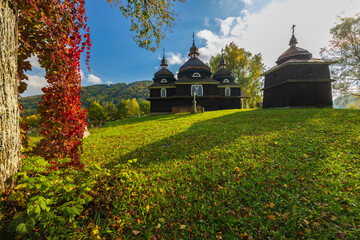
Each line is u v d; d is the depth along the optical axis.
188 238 2.79
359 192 3.65
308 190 3.90
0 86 2.36
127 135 12.53
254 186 4.20
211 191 4.13
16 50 2.68
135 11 6.55
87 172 3.02
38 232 2.18
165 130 12.81
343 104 29.50
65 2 3.71
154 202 3.64
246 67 47.78
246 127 11.12
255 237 2.79
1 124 2.36
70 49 3.96
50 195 2.30
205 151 7.00
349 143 6.37
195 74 35.88
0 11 2.33
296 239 2.70
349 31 23.44
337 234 2.69
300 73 22.66
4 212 2.14
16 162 2.62
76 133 4.09
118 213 3.11
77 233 2.47
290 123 11.00
